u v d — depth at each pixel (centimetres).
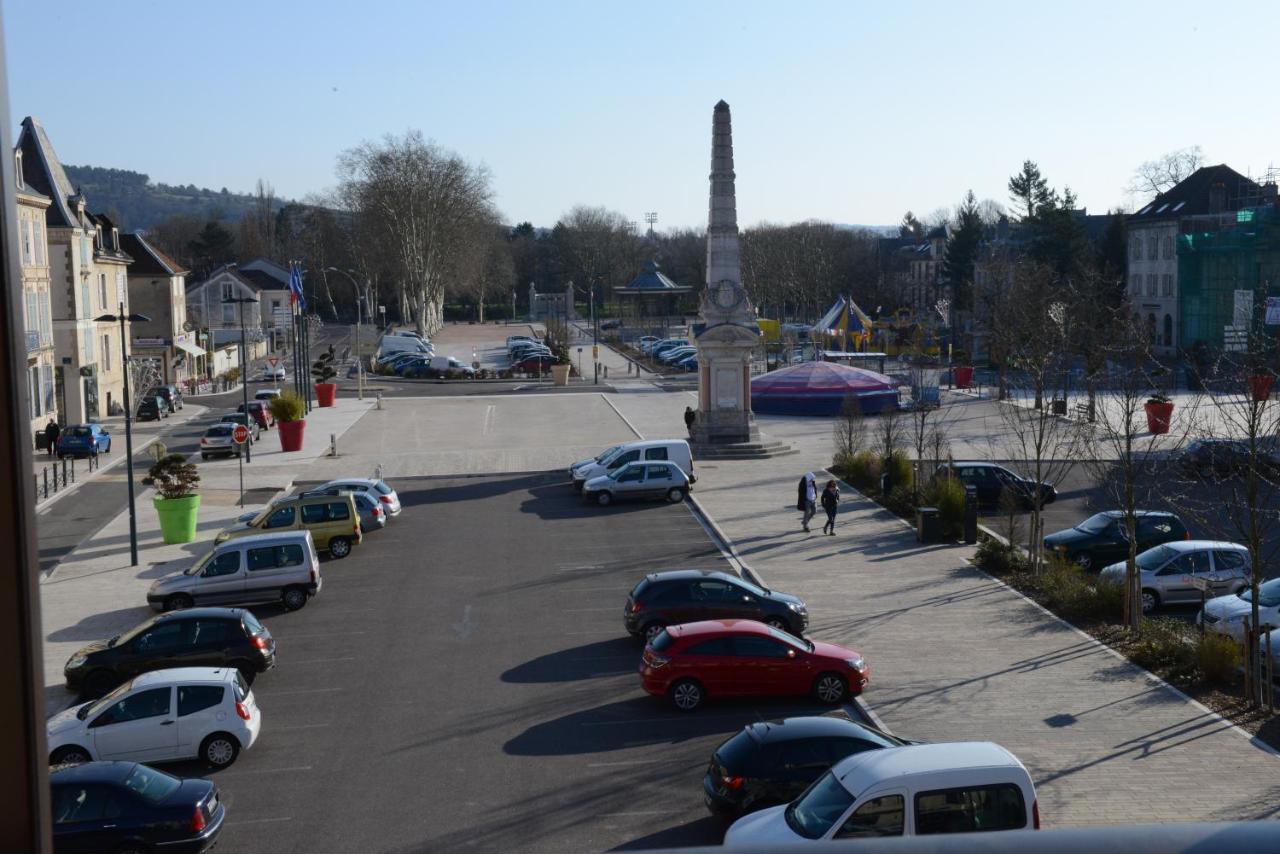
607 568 3362
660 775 1867
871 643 2547
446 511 4341
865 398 7125
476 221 14225
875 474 4619
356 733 2089
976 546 3538
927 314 13738
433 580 3266
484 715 2170
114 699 1942
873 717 2088
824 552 3491
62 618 2927
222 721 1936
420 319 13512
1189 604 2916
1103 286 8306
